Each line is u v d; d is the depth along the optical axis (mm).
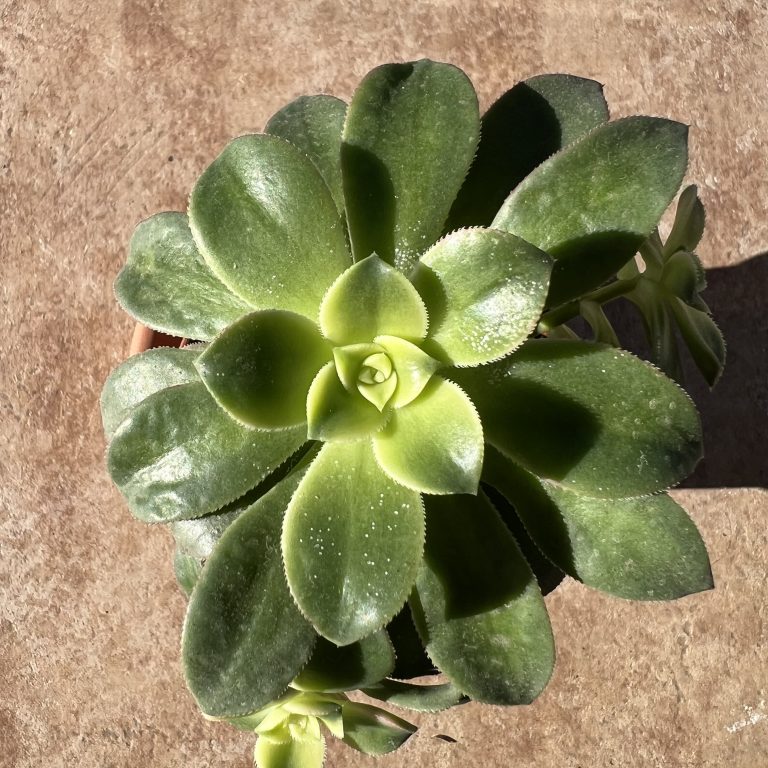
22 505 437
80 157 445
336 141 286
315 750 294
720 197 453
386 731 292
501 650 255
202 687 238
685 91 457
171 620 438
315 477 252
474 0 456
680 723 446
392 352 248
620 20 459
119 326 442
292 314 244
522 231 256
